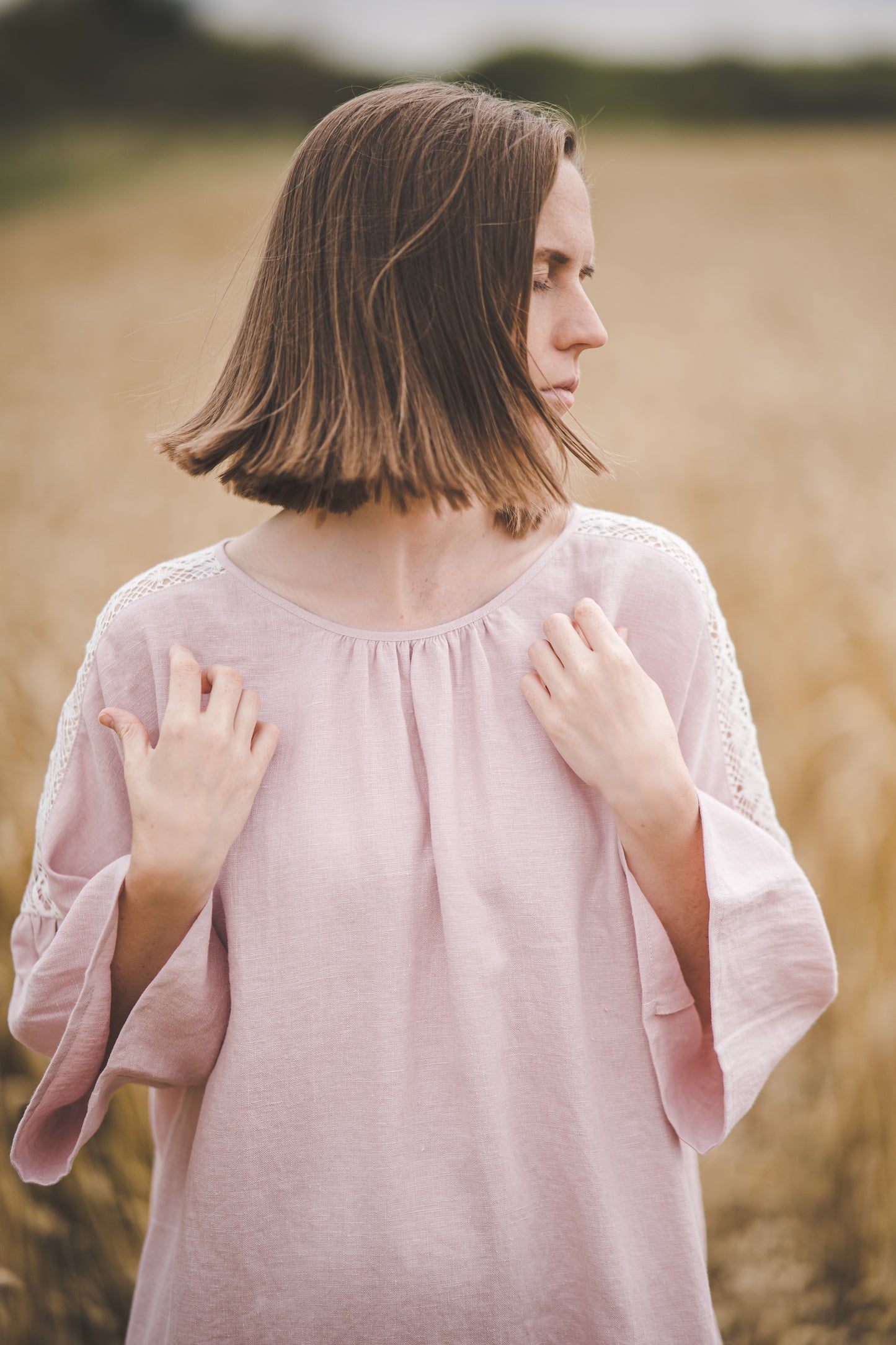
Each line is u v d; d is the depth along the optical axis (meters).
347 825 1.17
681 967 1.30
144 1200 2.46
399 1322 1.17
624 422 10.25
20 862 3.03
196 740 1.13
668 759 1.16
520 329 1.13
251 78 52.03
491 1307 1.18
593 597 1.28
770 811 1.39
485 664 1.23
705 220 25.86
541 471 1.14
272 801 1.19
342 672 1.23
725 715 1.36
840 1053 2.86
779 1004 1.28
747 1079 1.22
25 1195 2.40
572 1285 1.22
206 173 38.62
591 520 1.34
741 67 53.69
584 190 1.20
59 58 50.62
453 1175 1.19
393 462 1.10
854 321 16.42
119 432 10.77
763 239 23.75
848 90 52.38
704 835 1.17
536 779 1.21
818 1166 2.73
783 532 6.97
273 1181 1.18
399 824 1.18
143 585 1.30
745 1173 2.76
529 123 1.15
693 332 15.39
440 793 1.18
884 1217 2.54
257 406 1.20
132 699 1.26
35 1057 2.68
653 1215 1.23
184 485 8.65
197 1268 1.20
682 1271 1.23
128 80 51.56
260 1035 1.17
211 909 1.22
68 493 8.59
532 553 1.29
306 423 1.14
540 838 1.19
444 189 1.12
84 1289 2.44
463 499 1.14
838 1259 2.59
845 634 4.75
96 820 1.32
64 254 23.73
